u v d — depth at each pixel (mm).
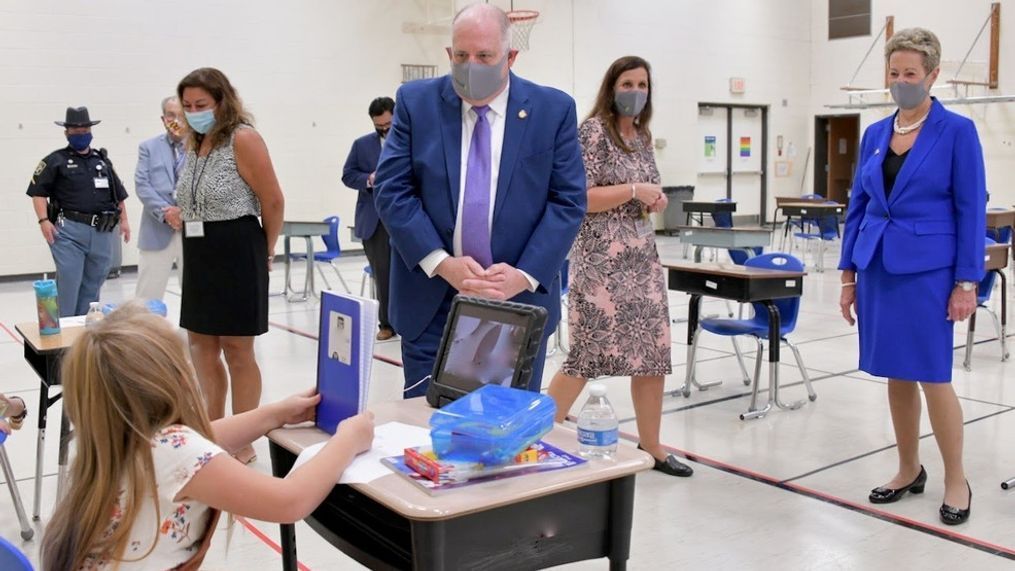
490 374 1735
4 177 9391
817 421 4234
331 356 1756
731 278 4297
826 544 2820
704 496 3262
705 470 3555
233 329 3402
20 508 2896
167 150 5020
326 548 2834
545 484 1405
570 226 2211
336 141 11398
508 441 1437
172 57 10188
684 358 5723
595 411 1601
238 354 3557
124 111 9961
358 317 1662
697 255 7113
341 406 1709
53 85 9555
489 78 2098
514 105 2207
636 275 3363
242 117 3438
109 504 1327
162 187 4984
